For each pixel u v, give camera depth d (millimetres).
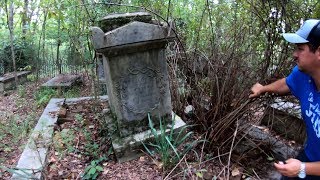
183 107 3826
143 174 3012
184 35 4000
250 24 3268
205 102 3525
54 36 8188
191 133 3338
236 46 3236
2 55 9297
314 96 2004
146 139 3320
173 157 3074
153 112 3441
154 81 3383
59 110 4582
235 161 3182
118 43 3070
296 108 3639
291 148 3449
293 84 2244
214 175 2977
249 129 3420
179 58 3797
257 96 2631
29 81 8578
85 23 5480
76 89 6926
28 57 9445
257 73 3096
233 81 3209
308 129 2076
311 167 1896
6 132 4312
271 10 2992
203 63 3592
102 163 3260
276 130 3883
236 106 3146
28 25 7855
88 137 3764
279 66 2998
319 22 1835
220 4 3857
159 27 3176
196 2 5059
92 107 4820
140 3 4637
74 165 3248
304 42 1837
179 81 3824
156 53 3320
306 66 1902
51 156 3383
